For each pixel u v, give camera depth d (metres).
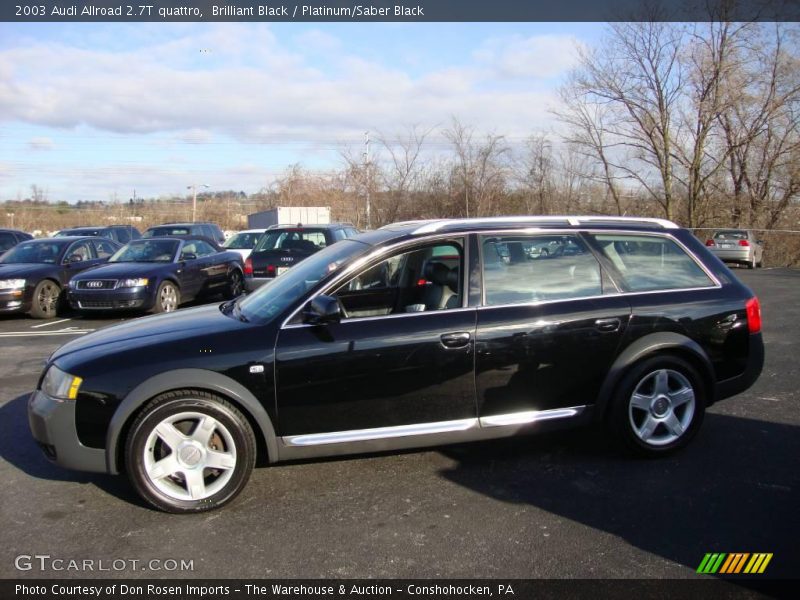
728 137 28.50
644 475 3.90
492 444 4.44
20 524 3.40
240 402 3.52
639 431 4.09
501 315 3.88
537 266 4.09
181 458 3.49
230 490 3.53
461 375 3.80
